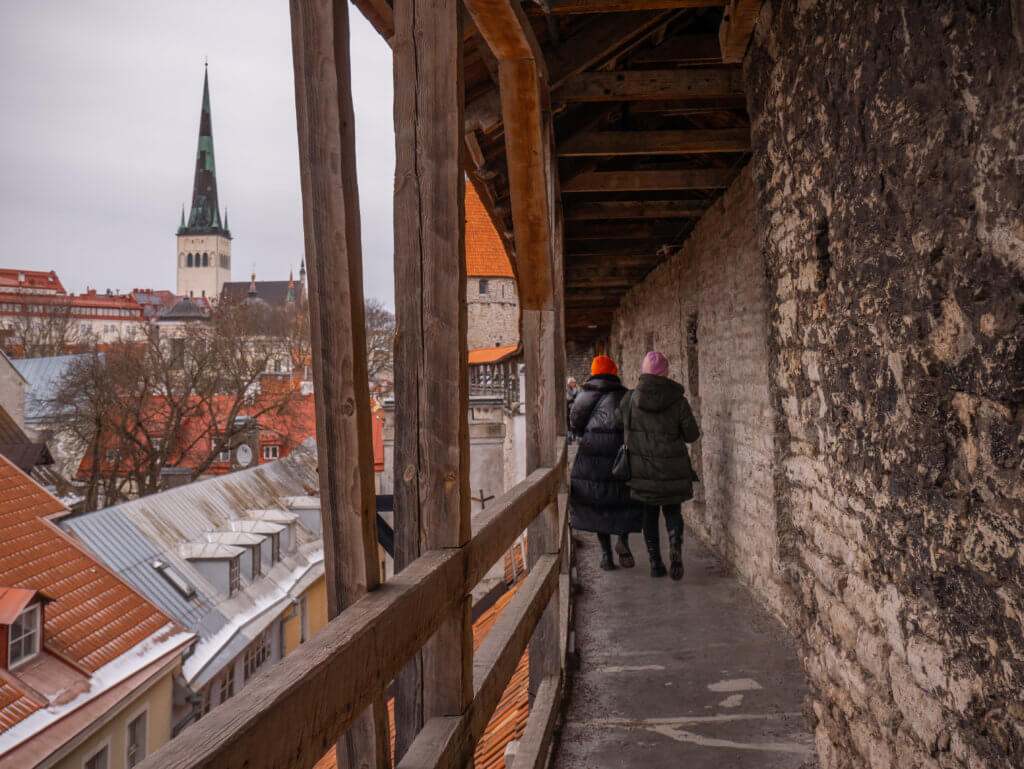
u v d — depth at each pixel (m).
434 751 1.46
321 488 1.30
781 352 3.12
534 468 3.55
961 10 1.54
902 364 1.96
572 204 6.72
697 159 6.16
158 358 31.20
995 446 1.54
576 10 3.48
